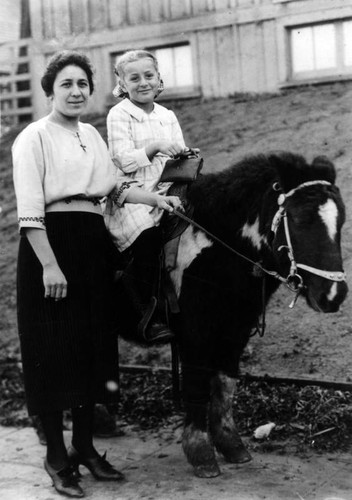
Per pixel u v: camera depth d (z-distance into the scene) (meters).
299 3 4.22
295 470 3.08
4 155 6.20
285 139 4.43
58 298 2.85
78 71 2.91
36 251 2.81
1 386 4.48
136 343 3.30
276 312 4.25
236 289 2.89
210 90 4.70
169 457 3.34
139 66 3.06
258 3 4.37
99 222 2.99
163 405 3.90
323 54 4.29
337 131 4.29
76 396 2.90
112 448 3.50
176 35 4.73
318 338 4.05
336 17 4.12
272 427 3.47
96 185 2.94
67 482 2.95
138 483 3.04
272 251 2.74
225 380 3.15
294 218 2.60
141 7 4.84
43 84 2.97
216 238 2.87
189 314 2.96
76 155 2.89
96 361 2.95
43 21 5.46
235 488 2.92
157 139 3.14
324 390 3.69
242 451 3.20
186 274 2.95
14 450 3.54
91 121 5.25
